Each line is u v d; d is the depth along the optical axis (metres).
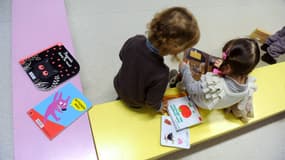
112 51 1.84
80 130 1.13
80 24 1.92
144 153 1.18
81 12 1.98
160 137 1.23
